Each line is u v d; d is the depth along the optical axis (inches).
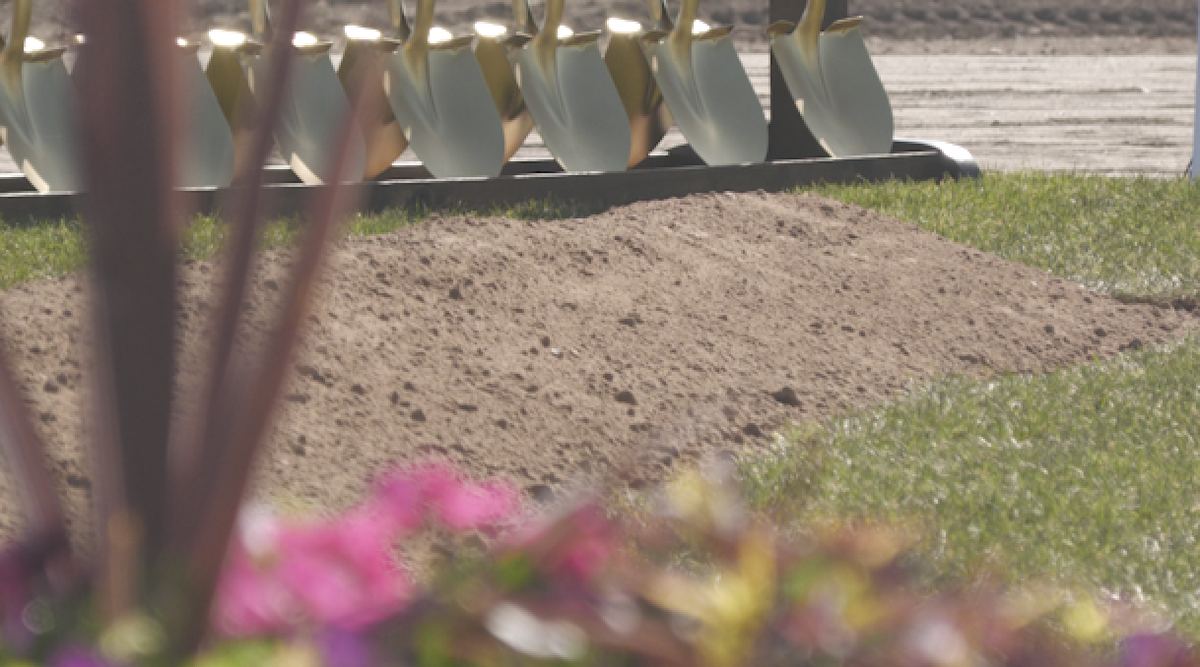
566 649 104.4
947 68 2054.6
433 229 436.8
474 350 346.3
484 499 137.4
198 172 527.5
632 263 441.4
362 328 337.1
